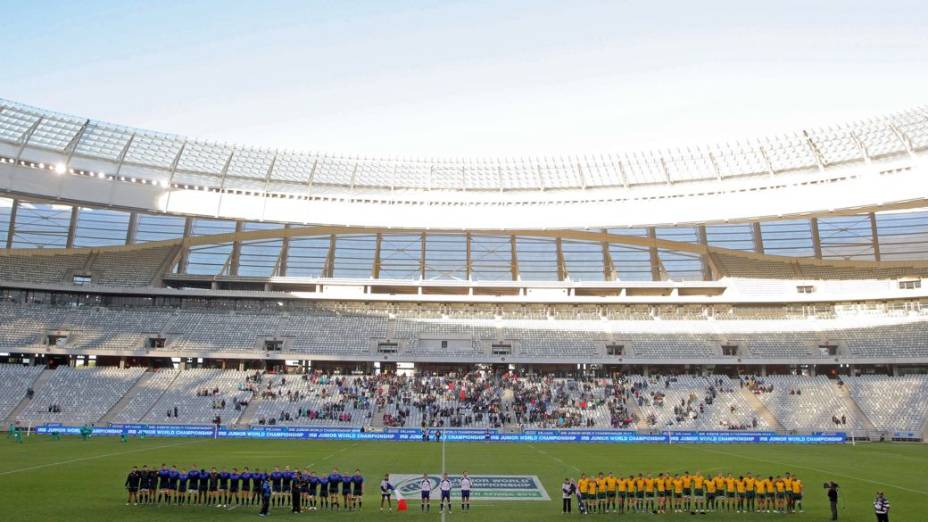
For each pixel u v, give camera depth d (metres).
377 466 44.88
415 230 95.81
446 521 28.17
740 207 81.00
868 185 74.56
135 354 81.75
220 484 32.41
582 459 50.44
